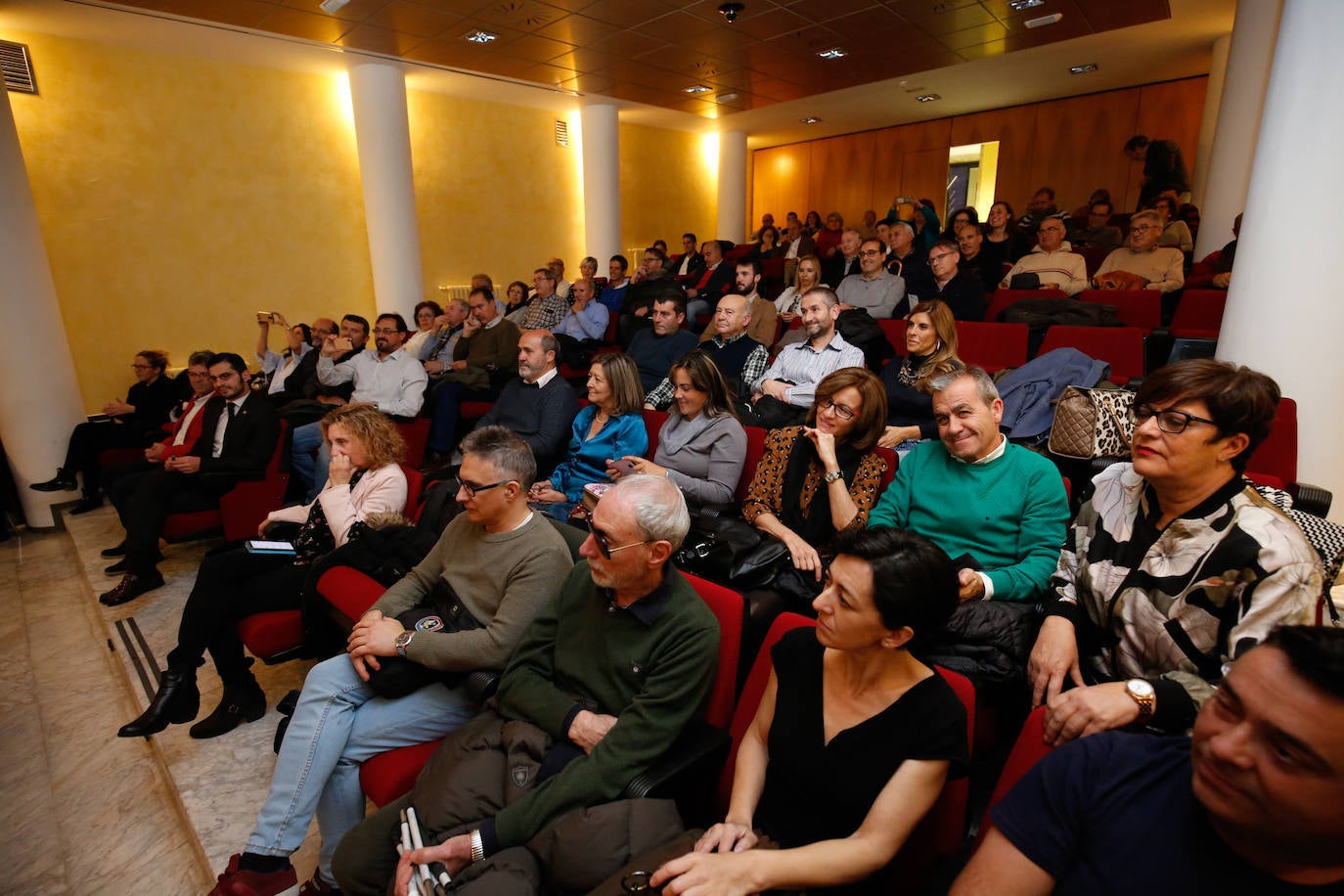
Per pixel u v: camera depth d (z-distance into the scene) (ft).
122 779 6.82
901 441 8.59
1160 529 3.96
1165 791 2.40
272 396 16.63
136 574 10.21
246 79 20.77
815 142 38.22
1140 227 13.50
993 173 32.12
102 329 18.98
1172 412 3.58
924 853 3.65
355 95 21.24
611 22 17.72
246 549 7.06
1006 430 8.25
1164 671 3.83
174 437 12.30
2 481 14.16
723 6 16.71
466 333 17.74
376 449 7.32
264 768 6.59
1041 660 4.20
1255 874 2.12
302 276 22.66
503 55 20.52
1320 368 6.87
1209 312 11.71
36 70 17.38
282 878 4.79
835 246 27.58
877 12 17.26
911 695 3.35
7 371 13.64
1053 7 17.20
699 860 3.12
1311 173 6.67
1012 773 3.45
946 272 13.17
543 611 5.00
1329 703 1.75
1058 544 5.16
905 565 3.14
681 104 27.68
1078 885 2.46
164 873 5.70
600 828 3.64
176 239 19.99
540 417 10.23
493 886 3.55
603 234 28.71
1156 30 20.66
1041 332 11.21
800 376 10.50
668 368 12.48
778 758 3.71
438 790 4.20
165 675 6.56
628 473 7.82
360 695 5.10
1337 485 7.00
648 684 4.22
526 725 4.47
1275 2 16.26
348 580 6.17
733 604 4.68
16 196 13.52
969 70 24.97
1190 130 26.94
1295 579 3.37
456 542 5.73
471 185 26.91
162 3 15.65
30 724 7.75
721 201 35.47
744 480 8.11
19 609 10.55
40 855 5.91
